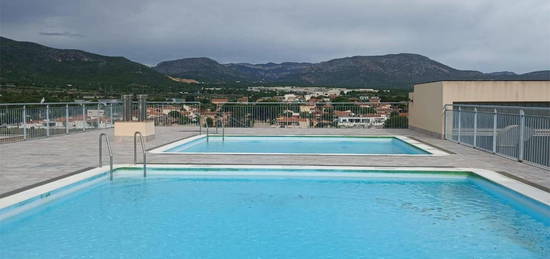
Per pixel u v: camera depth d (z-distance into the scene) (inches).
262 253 171.3
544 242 184.1
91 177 281.3
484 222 211.9
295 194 266.5
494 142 394.3
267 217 219.6
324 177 313.0
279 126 740.7
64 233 193.2
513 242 184.4
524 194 232.8
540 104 535.2
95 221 211.0
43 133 546.0
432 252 173.0
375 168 313.7
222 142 560.1
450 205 242.7
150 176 314.7
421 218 218.4
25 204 219.1
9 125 487.5
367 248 177.3
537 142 316.2
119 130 499.8
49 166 318.0
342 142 566.9
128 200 251.8
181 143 488.7
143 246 177.9
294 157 372.2
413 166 323.6
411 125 692.1
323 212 228.7
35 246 176.7
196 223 209.2
